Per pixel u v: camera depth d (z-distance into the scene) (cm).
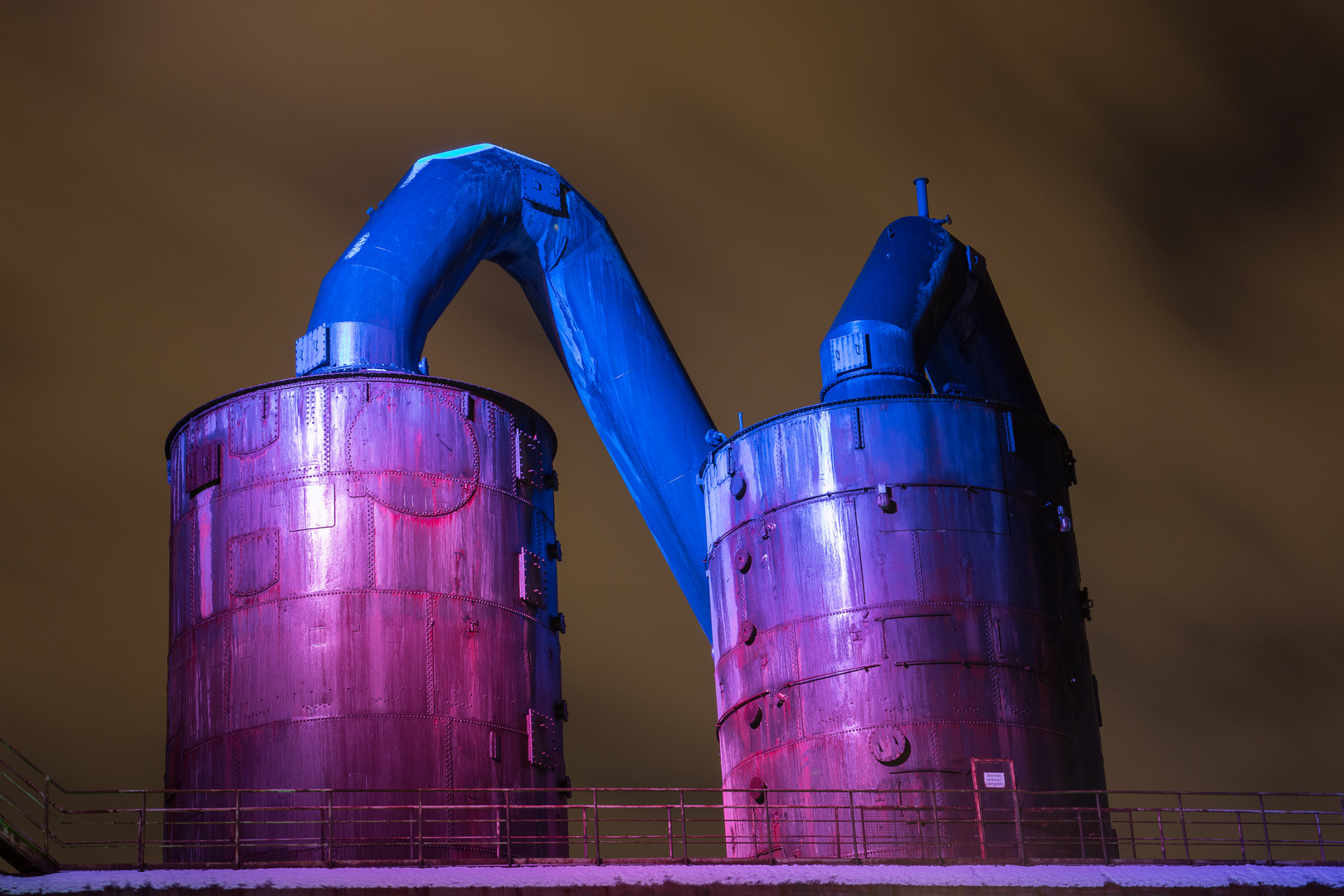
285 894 2588
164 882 2555
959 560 3559
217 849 3291
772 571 3669
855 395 3784
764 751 3575
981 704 3462
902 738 3416
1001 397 4459
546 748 3594
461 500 3603
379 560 3491
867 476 3622
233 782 3356
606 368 4447
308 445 3556
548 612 3738
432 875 2686
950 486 3619
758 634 3659
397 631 3453
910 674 3472
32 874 2573
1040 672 3541
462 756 3425
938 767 3406
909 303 3950
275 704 3384
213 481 3584
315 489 3522
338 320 3741
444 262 3978
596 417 4488
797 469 3691
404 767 3369
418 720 3406
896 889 2909
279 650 3419
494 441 3712
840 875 2900
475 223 4128
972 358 4431
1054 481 3772
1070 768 3497
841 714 3481
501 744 3488
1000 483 3659
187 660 3509
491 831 3378
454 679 3472
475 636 3525
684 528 4369
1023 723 3475
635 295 4484
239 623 3459
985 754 3428
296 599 3450
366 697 3391
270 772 3341
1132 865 3120
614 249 4497
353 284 3803
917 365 3859
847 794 3419
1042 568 3647
